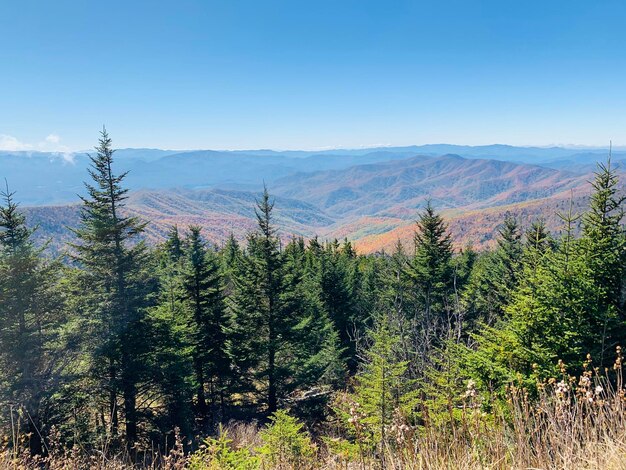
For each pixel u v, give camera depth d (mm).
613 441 2719
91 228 16703
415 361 13164
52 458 6113
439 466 2814
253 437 16016
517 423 2961
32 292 14805
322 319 28203
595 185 9320
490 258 34625
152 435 15875
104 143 17078
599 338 7234
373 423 8188
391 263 32156
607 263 8023
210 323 22344
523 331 8062
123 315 16328
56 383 14523
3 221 15195
